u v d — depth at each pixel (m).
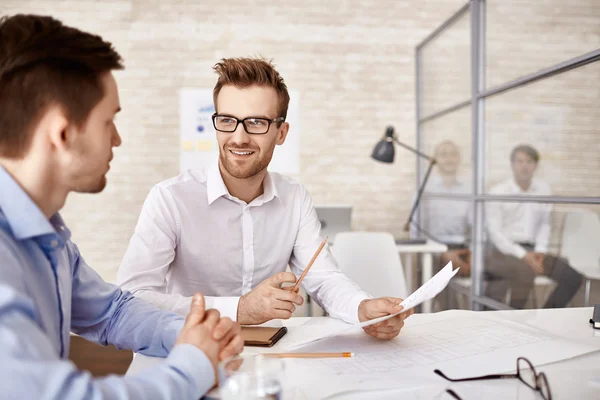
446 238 3.44
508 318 1.17
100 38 0.65
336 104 4.03
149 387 0.57
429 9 4.08
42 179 0.62
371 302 1.06
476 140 2.91
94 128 0.64
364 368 0.81
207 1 3.90
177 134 3.90
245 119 1.24
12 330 0.48
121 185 3.87
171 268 1.42
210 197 1.36
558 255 2.18
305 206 1.51
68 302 0.79
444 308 3.39
